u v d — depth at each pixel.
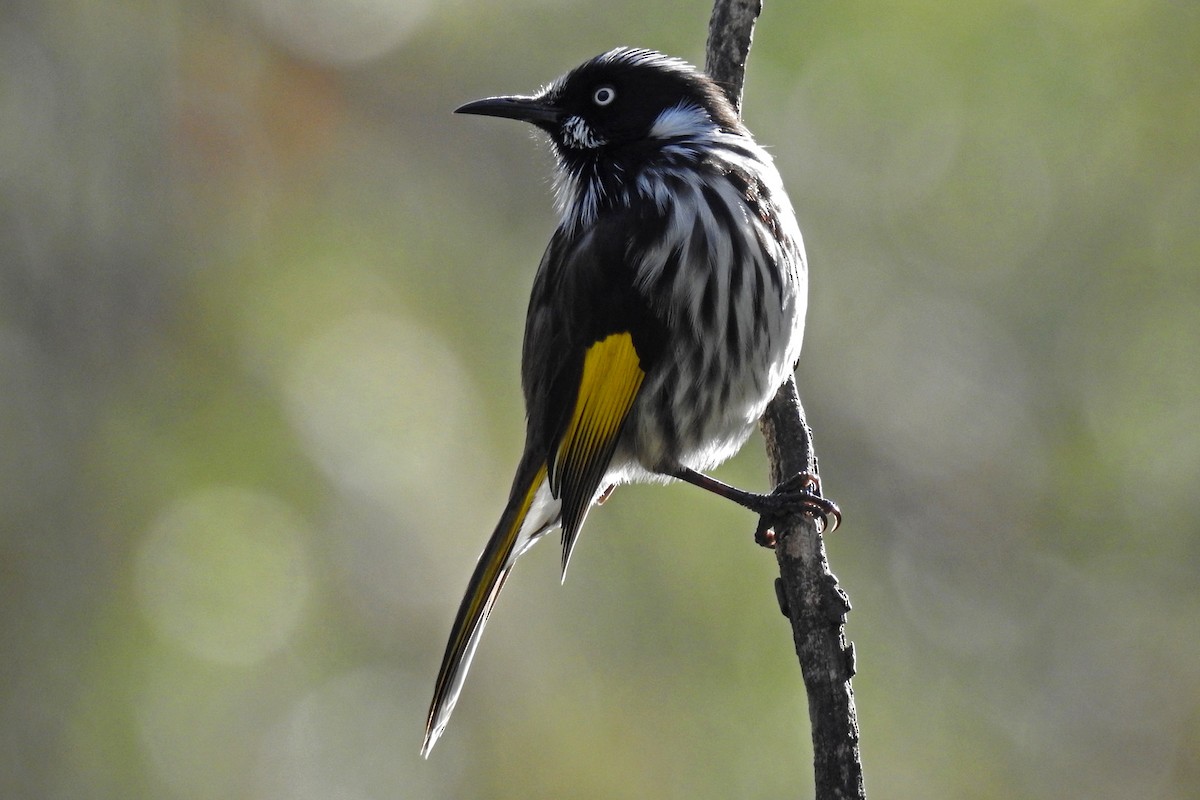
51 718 11.26
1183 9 13.91
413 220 13.88
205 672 11.34
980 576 14.05
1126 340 14.30
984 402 14.34
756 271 8.12
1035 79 13.95
